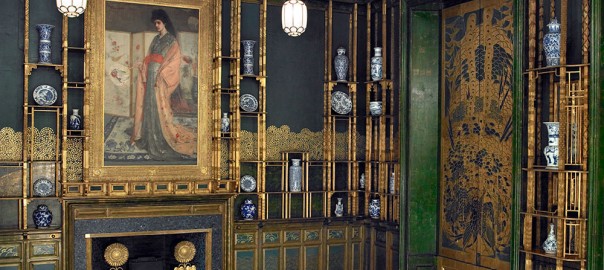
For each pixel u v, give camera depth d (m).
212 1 8.59
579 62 6.44
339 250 9.41
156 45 8.34
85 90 7.89
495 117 7.71
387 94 9.23
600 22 6.08
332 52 9.46
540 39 6.90
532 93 6.75
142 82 8.27
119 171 8.12
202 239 8.73
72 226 7.88
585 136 6.22
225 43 8.82
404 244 8.63
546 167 6.64
